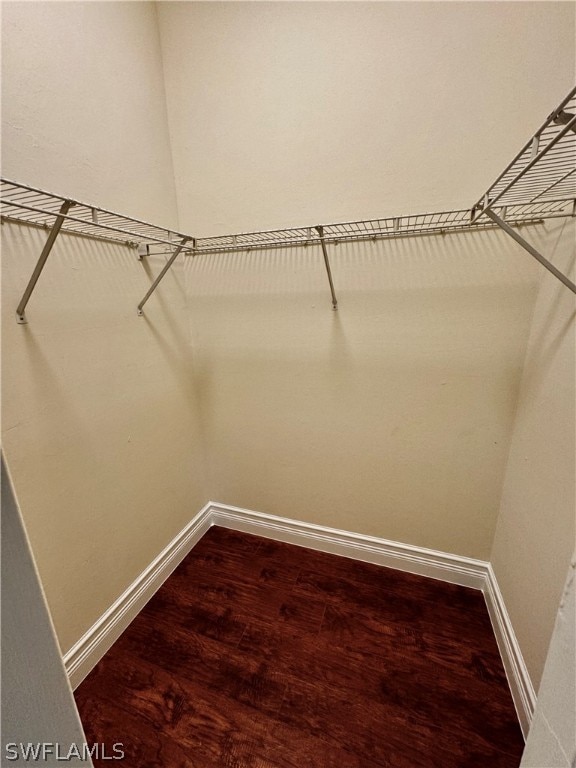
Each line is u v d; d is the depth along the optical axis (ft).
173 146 4.83
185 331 5.45
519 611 3.64
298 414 5.33
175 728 3.40
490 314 4.01
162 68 4.55
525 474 3.75
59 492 3.60
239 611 4.70
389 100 3.78
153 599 4.91
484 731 3.32
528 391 3.82
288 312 4.91
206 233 5.02
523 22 3.16
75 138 3.46
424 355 4.41
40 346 3.31
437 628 4.38
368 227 4.19
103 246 3.92
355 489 5.34
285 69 4.06
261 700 3.62
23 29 2.92
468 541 4.91
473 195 3.72
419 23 3.47
